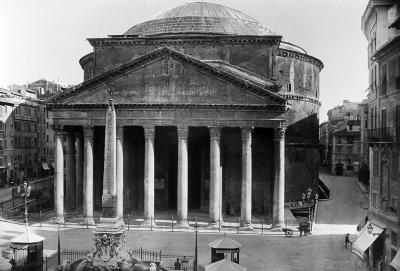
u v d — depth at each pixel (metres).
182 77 41.22
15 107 73.44
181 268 28.62
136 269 25.64
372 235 29.20
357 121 81.12
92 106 41.88
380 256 29.62
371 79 35.06
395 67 27.75
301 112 60.84
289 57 59.56
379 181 30.28
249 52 47.91
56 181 43.03
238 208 47.22
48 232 39.78
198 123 40.97
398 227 26.02
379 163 30.30
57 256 31.00
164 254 32.34
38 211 51.56
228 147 47.53
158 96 41.34
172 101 41.22
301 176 59.81
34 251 27.75
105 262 24.02
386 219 28.50
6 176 69.50
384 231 28.89
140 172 48.69
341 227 43.34
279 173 40.69
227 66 46.97
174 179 51.28
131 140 48.22
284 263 30.62
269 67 47.62
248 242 36.88
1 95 70.56
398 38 25.94
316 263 30.62
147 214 41.66
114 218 24.73
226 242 27.88
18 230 40.31
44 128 85.69
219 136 40.97
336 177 77.31
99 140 48.50
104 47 49.62
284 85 59.28
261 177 47.09
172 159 51.22
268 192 46.91
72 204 46.62
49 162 88.12
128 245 34.97
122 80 41.78
